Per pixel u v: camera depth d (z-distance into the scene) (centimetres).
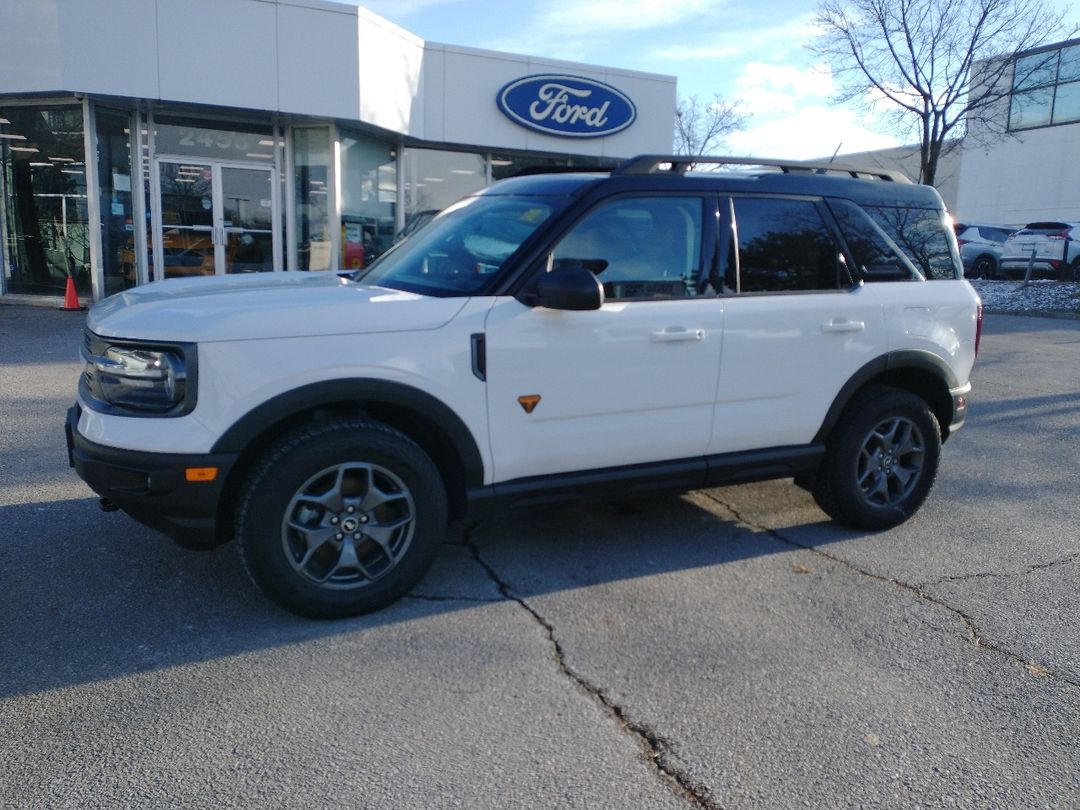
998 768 275
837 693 318
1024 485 597
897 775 270
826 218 464
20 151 1400
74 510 493
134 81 1296
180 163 1448
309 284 443
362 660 335
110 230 1417
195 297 379
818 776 269
